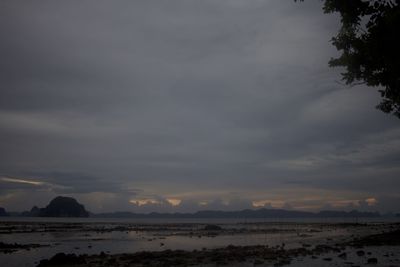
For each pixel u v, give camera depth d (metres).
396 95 9.39
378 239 50.31
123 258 30.41
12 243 48.66
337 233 76.69
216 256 32.19
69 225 125.00
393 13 7.72
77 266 26.12
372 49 8.45
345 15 8.98
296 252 35.94
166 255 32.72
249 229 101.69
